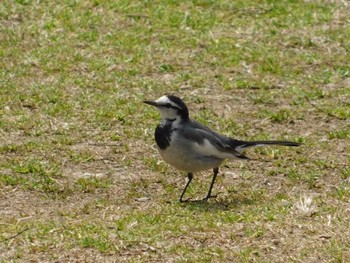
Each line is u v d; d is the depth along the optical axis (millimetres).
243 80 17828
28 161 14438
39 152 14805
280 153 15055
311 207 12625
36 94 16828
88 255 11289
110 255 11297
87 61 18203
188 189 13750
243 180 14180
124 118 16109
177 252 11359
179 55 18641
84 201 13242
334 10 20734
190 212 12672
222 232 11891
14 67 17828
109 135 15492
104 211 12766
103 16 19812
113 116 16125
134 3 20391
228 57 18656
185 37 19328
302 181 14117
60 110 16266
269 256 11336
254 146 13469
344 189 13578
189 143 12938
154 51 18734
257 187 13930
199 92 17359
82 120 15977
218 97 17203
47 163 14414
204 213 12633
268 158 14914
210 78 17891
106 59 18281
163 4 20500
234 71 18188
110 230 11930
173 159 13133
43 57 18203
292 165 14719
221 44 19125
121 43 18922
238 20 20141
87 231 11891
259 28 19844
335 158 14953
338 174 14367
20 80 17375
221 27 19828
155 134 13203
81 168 14383
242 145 13414
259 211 12680
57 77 17547
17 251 11359
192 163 13047
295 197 13430
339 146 15414
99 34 19250
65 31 19250
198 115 16438
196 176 14242
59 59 18203
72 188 13617
